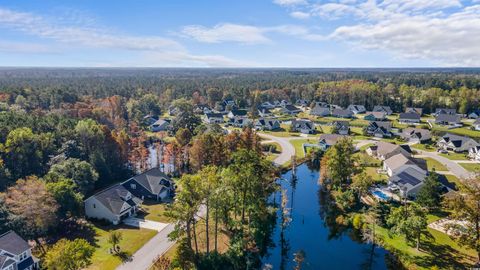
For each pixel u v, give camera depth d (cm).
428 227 5016
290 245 4903
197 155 7394
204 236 4838
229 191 4750
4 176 5862
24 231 4506
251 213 5238
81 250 3684
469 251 4388
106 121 11794
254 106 17038
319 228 5419
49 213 4738
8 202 4672
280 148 10306
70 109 11706
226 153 7500
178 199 4159
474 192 3881
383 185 6844
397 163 7381
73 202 5200
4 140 6788
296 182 7531
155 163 8900
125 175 7744
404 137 11544
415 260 4238
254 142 8138
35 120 7912
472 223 4069
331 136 10769
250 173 4975
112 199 5538
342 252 4712
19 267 3884
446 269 4012
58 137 7400
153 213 5753
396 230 4666
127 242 4684
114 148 7688
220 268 4116
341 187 6600
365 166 8319
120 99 15100
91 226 5231
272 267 4347
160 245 4603
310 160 9169
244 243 4534
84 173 6216
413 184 6178
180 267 3909
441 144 10356
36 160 6688
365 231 5028
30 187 4872
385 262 4419
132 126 11756
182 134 9344
